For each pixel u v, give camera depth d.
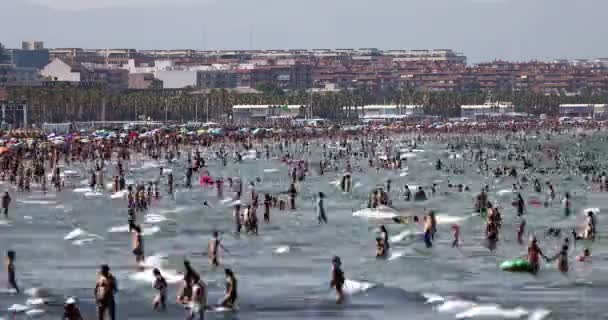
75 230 102.00
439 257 87.00
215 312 64.94
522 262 80.31
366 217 116.69
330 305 67.44
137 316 63.47
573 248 92.38
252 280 75.88
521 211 120.44
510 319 63.72
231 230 105.19
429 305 67.56
